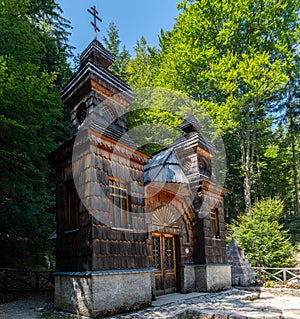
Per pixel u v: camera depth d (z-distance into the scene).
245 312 6.42
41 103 9.05
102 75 7.80
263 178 24.00
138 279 6.92
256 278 12.38
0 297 8.54
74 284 6.32
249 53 19.47
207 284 9.65
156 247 8.91
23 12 12.73
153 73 21.62
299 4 18.94
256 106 19.55
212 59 18.78
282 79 17.06
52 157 7.99
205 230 10.30
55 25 23.44
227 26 17.84
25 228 10.97
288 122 25.55
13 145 8.87
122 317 5.89
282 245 14.44
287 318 6.52
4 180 10.27
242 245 14.66
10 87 7.61
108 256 6.36
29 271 10.03
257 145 22.92
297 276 11.46
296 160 24.53
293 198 26.38
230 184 24.17
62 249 7.07
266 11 18.84
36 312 6.45
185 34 19.56
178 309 6.69
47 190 13.92
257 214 15.88
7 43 9.95
